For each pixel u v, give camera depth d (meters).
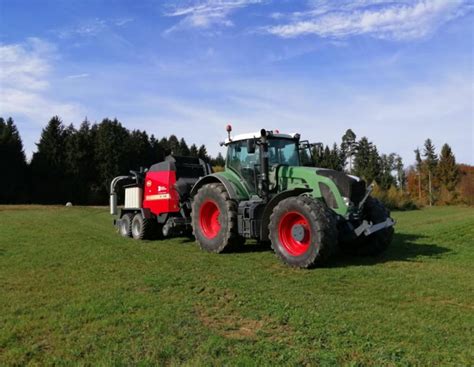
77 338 4.13
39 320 4.67
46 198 49.34
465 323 4.41
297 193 8.02
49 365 3.60
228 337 4.07
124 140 54.00
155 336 4.10
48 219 17.83
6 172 47.31
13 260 8.10
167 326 4.36
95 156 51.81
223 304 5.11
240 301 5.20
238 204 9.01
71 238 11.11
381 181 50.16
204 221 9.46
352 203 7.73
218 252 8.98
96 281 6.39
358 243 8.48
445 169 56.38
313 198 7.59
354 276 6.62
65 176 50.75
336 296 5.45
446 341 3.92
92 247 9.59
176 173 11.53
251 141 8.63
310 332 4.13
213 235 9.24
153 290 5.81
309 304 5.04
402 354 3.62
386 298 5.40
